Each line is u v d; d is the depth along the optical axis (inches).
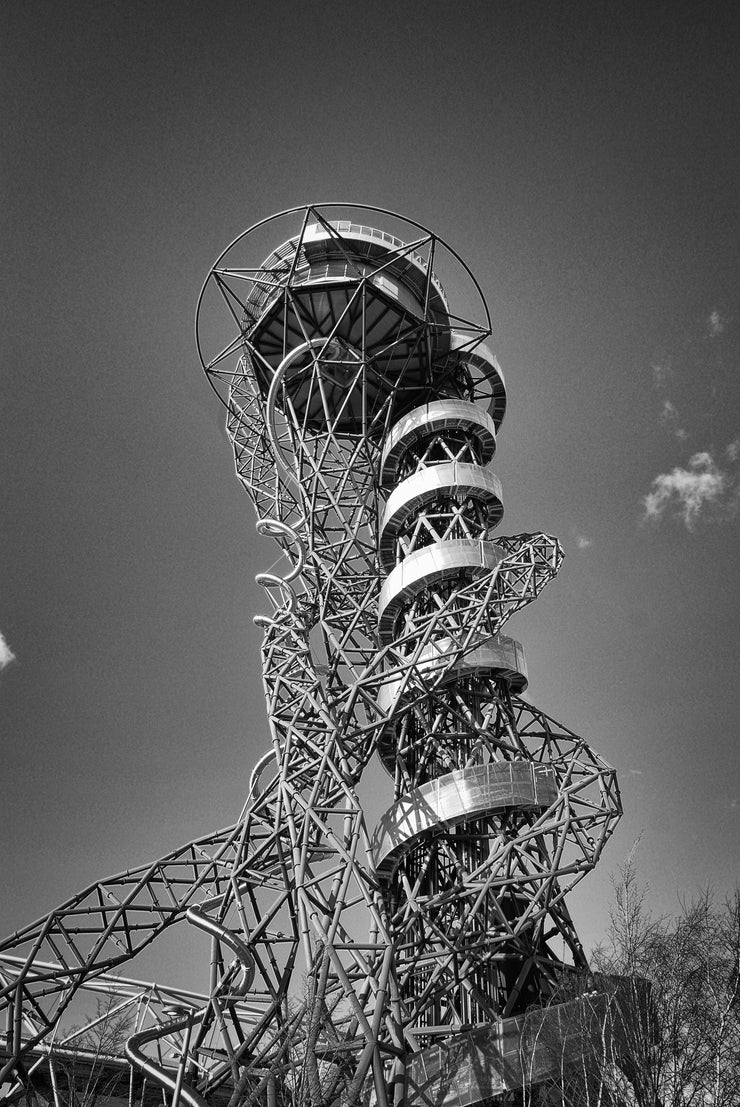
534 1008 1402.6
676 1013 997.8
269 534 2208.4
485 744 1870.1
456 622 1937.7
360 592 2171.5
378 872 1756.9
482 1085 1318.9
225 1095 1675.7
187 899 1886.1
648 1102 959.0
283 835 1827.0
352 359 2375.7
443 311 2421.3
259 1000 1652.3
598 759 1734.7
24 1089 1647.4
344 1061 1405.0
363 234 2338.8
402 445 2285.9
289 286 2223.2
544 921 1614.2
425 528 2188.7
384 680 1883.6
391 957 1499.8
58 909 1839.3
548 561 1947.6
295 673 2028.8
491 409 2522.1
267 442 2417.6
